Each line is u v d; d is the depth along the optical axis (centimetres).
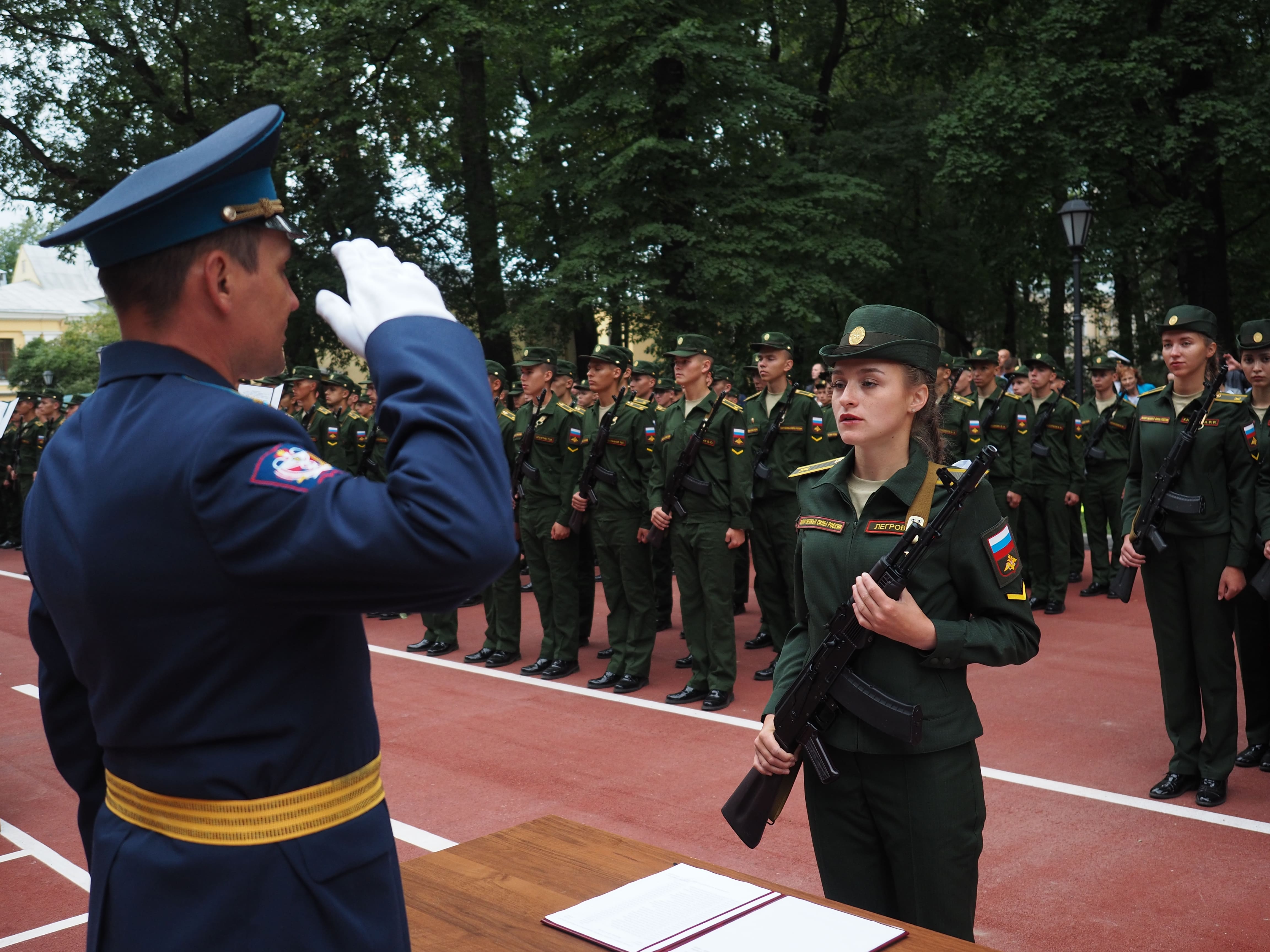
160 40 2091
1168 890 404
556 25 2012
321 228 2148
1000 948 366
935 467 253
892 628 232
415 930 203
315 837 125
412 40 1994
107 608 122
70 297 5766
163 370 129
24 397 1817
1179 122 1861
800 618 275
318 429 1137
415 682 774
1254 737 544
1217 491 485
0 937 401
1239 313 2369
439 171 2305
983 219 2133
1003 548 249
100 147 2056
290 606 119
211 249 128
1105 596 1012
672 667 802
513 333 2286
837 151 2206
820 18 2477
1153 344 2505
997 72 1916
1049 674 717
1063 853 441
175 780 124
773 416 791
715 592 680
